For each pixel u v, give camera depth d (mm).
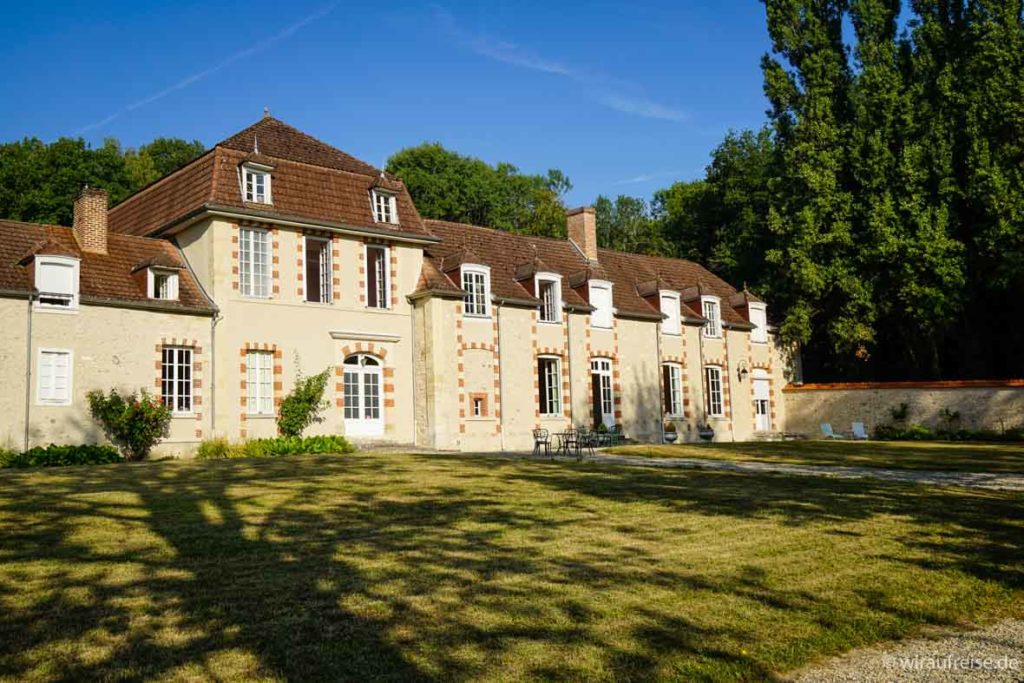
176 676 6008
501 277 32219
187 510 12406
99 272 24641
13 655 6344
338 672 6125
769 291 43125
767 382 41312
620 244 64625
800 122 39469
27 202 40500
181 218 26219
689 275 41875
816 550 10078
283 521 11570
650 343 36062
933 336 37750
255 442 24281
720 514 12375
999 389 34219
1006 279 33000
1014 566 9438
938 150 35000
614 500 13641
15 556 9297
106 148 46250
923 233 34656
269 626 7043
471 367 29672
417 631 6988
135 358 24125
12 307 22375
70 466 19672
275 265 26562
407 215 30016
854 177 37938
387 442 27875
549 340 32312
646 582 8531
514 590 8164
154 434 23812
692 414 37344
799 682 6281
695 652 6684
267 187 26672
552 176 64688
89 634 6805
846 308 37906
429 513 12297
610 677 6141
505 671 6195
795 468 19844
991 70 34250
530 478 16609
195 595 7867
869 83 37562
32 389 22453
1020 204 32469
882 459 22781
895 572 9156
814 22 40094
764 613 7680
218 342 25234
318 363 27156
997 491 15133
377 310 28672
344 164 30047
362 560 9266
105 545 9898
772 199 43156
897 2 38500
